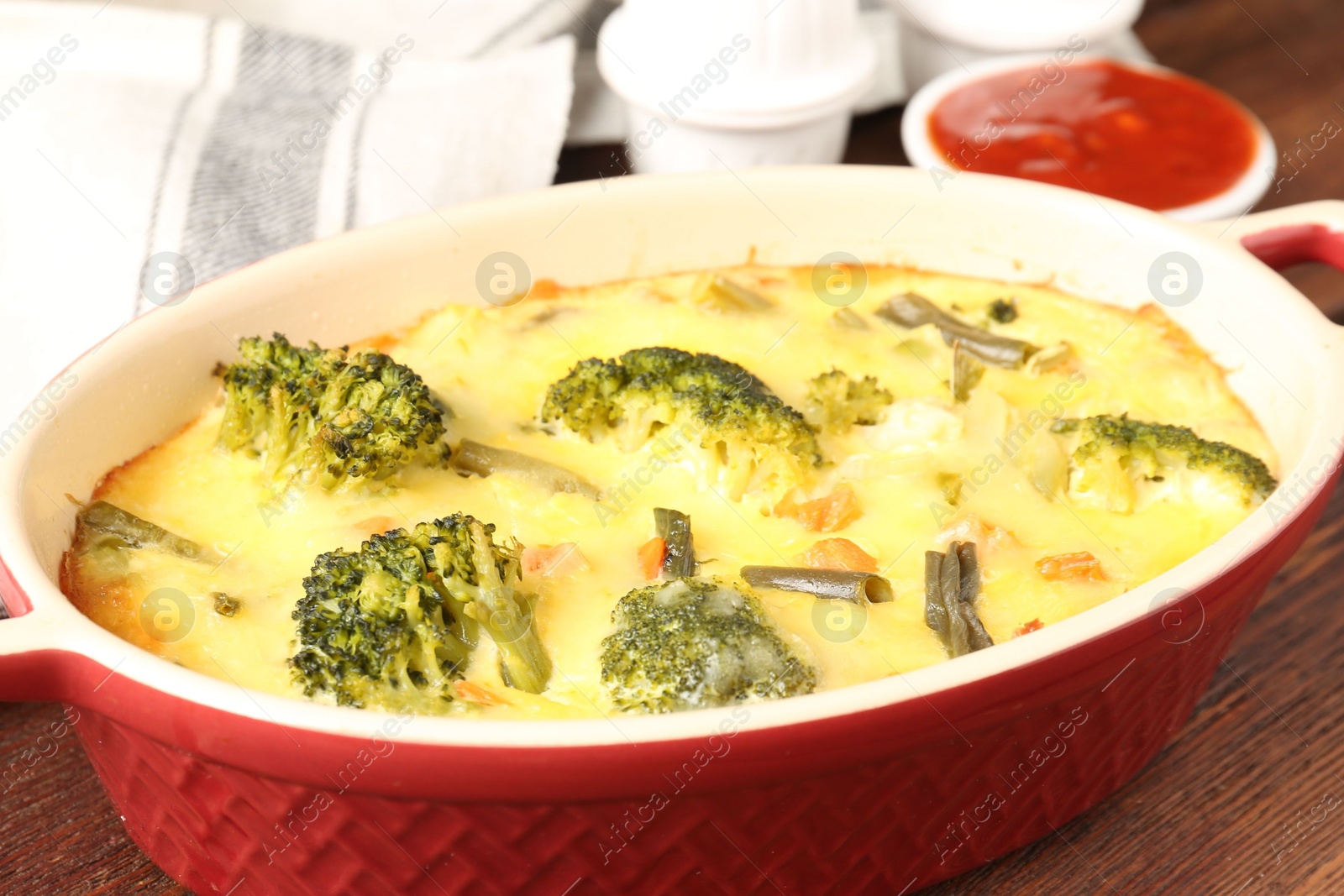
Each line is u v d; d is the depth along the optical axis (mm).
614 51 681
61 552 527
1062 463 555
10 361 608
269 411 551
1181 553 538
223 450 555
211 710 466
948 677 471
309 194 639
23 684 477
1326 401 533
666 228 602
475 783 465
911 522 542
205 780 484
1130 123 695
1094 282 600
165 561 530
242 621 517
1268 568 499
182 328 556
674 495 548
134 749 488
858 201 603
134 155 638
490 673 507
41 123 643
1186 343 588
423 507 541
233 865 500
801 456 546
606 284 605
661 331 591
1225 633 520
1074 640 477
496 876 486
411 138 656
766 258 610
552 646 513
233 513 543
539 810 472
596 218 596
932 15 731
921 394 576
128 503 544
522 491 545
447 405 565
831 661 510
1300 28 802
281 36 687
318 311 577
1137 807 542
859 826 493
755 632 500
